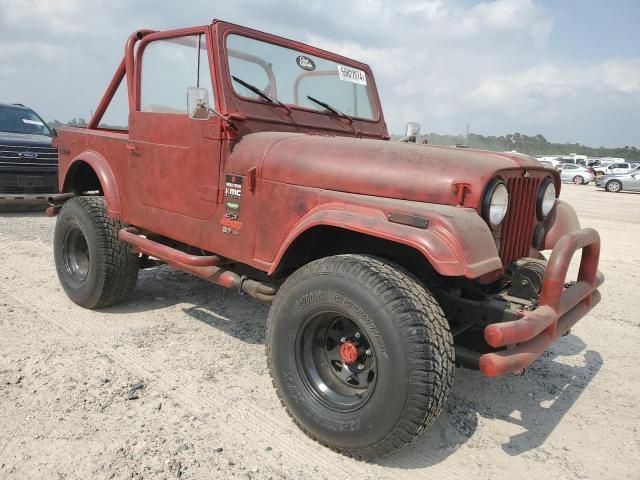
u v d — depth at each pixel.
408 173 2.63
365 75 4.42
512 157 2.83
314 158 2.89
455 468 2.56
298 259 3.02
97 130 4.74
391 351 2.27
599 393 3.40
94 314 4.30
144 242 3.79
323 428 2.55
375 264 2.46
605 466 2.64
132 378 3.23
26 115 9.88
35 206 9.45
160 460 2.47
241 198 3.15
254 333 4.07
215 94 3.30
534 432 2.92
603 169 33.84
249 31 3.55
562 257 2.46
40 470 2.35
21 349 3.54
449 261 2.23
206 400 3.04
